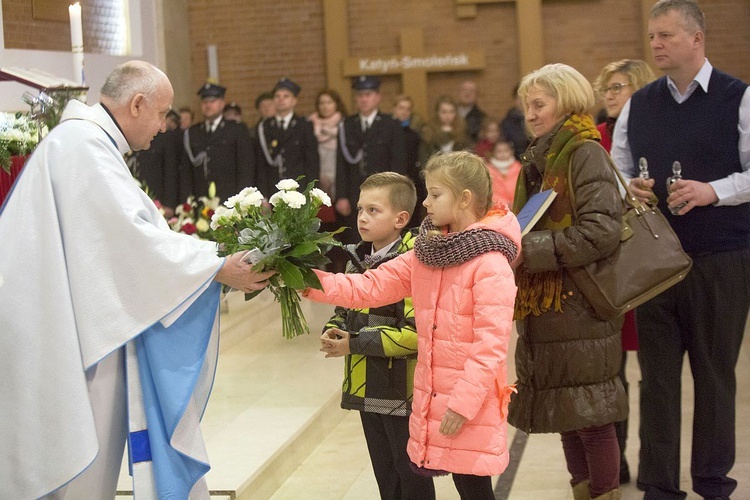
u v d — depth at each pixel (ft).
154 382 9.72
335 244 9.66
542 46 36.27
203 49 37.65
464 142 30.86
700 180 12.05
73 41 12.49
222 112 28.55
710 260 11.93
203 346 9.89
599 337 10.96
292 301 9.82
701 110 11.98
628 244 10.96
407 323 10.36
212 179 28.07
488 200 9.53
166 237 9.52
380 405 10.50
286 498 13.34
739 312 12.03
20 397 9.39
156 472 9.72
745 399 17.35
